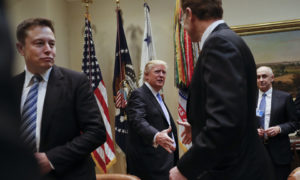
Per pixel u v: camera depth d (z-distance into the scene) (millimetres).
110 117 4348
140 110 2479
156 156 2449
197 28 1225
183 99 3711
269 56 4004
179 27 3764
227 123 909
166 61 4273
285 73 3963
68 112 1397
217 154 947
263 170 1072
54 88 1407
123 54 3965
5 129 244
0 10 243
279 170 2891
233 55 991
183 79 3691
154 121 2537
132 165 2533
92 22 4473
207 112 970
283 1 4020
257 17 4086
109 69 4395
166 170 2436
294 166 3518
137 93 2592
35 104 1372
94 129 1408
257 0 4086
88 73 3883
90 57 3936
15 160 248
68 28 4504
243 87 965
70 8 4527
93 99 1521
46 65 1377
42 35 1370
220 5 1201
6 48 244
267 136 2918
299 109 3270
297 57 3932
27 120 1332
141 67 3895
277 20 4027
